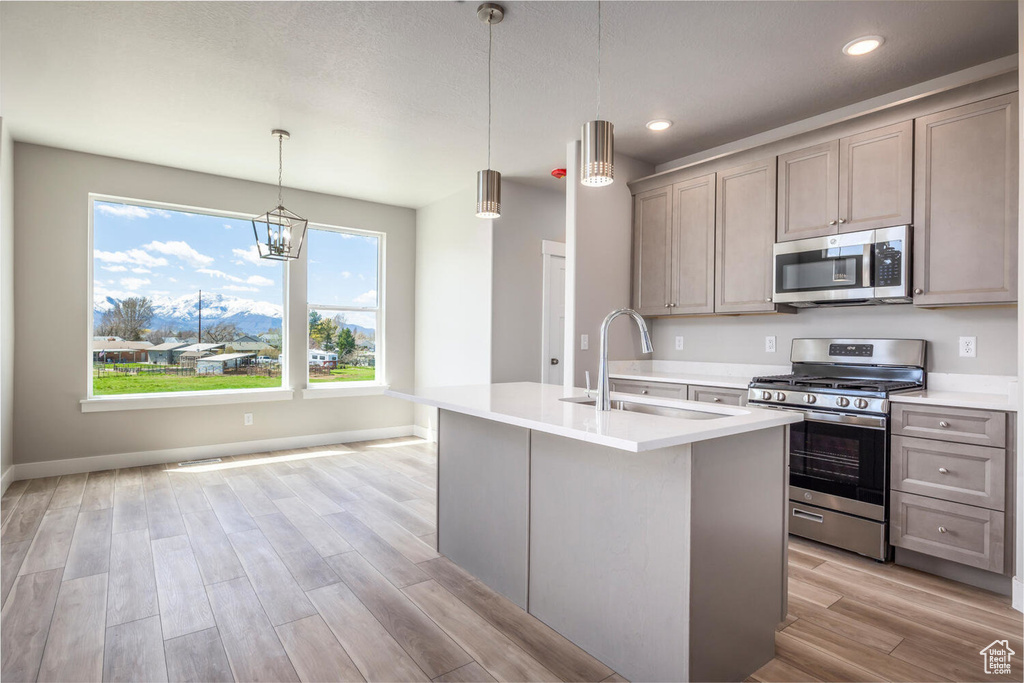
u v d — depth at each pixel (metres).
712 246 3.58
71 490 3.62
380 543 2.80
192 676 1.71
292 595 2.24
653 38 2.45
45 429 3.92
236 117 3.36
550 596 2.04
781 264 3.20
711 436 1.56
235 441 4.72
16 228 3.79
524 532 2.16
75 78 2.86
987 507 2.28
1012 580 2.20
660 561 1.65
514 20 2.32
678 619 1.59
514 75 2.81
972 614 2.13
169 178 4.34
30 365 3.85
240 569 2.48
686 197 3.74
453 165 4.27
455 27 2.38
